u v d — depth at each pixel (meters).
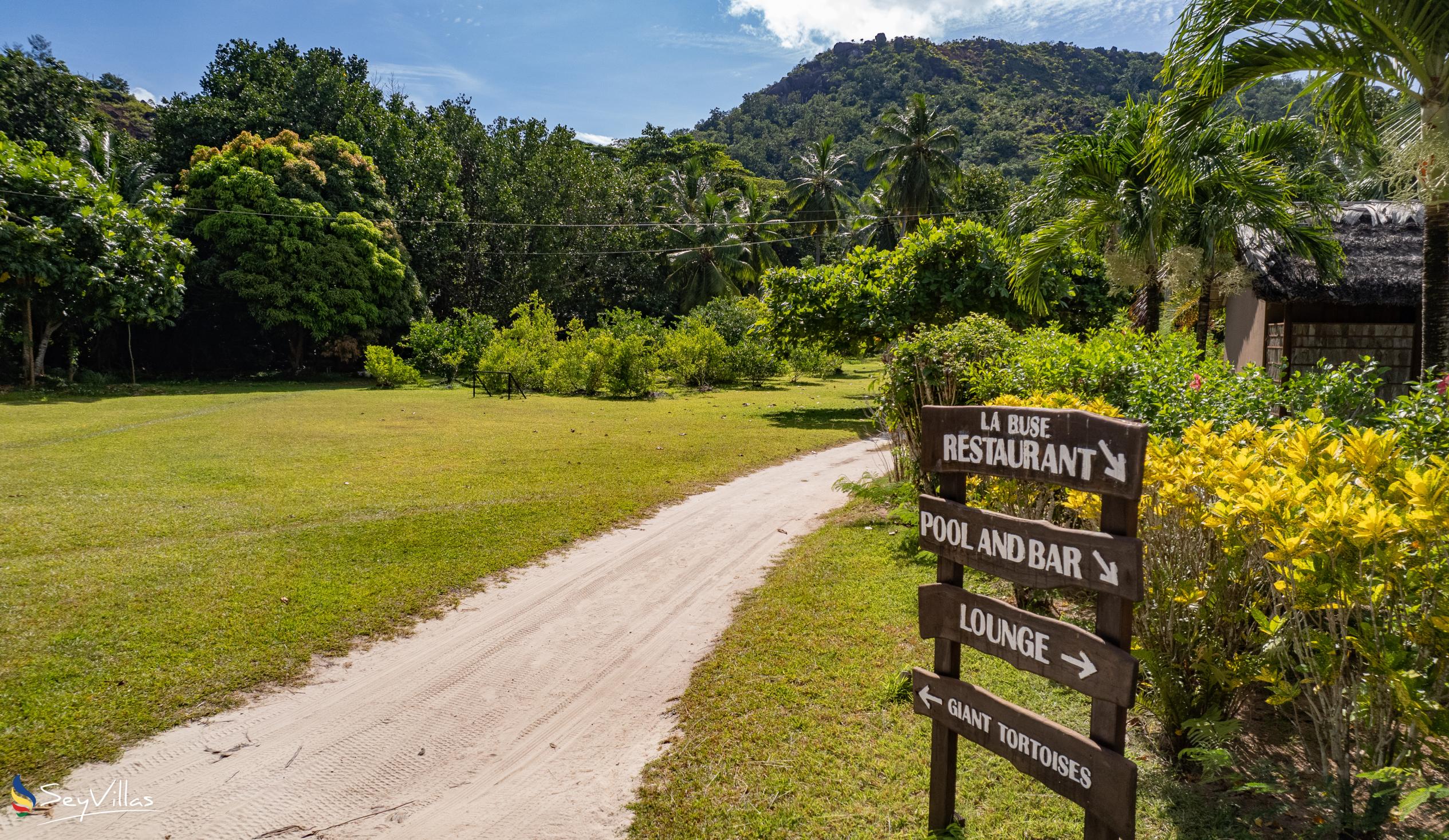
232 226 28.16
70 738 3.76
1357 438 2.94
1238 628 3.36
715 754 3.65
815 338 18.58
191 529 7.24
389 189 35.78
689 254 45.09
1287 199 10.65
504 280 39.84
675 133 71.38
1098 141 12.06
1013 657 2.57
